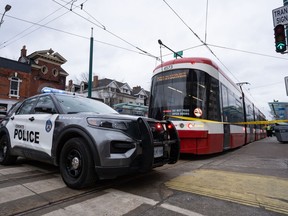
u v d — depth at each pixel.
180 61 8.08
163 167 5.78
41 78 30.52
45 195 3.46
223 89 9.04
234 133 10.46
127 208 3.03
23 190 3.68
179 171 5.31
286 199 3.43
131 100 50.03
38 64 30.42
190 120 7.40
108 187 3.93
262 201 3.34
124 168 3.47
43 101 5.00
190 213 2.91
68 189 3.76
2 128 5.78
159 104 8.17
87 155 3.58
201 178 4.61
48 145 4.30
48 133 4.34
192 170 5.44
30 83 29.05
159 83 8.39
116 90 47.53
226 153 9.61
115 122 3.67
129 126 3.74
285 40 7.50
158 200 3.34
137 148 3.63
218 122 8.12
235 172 5.23
